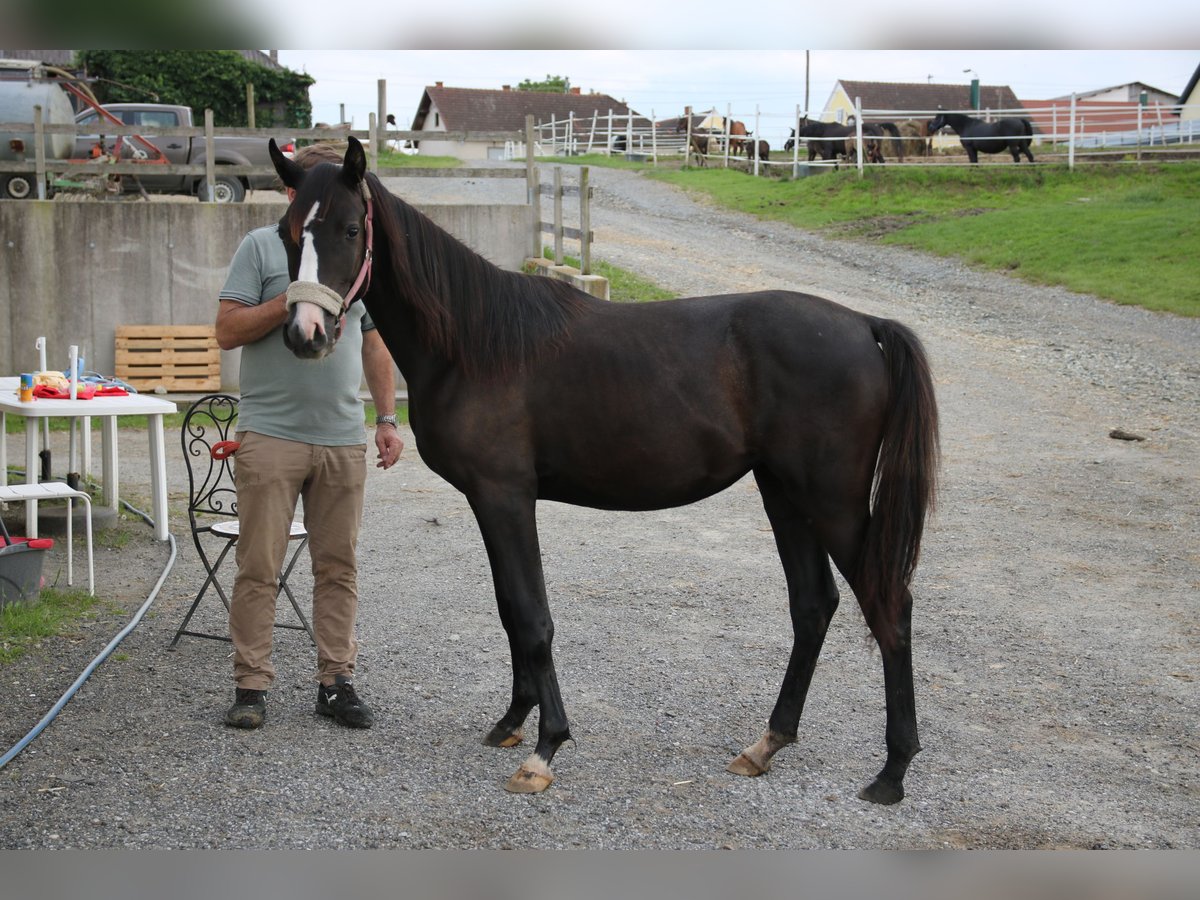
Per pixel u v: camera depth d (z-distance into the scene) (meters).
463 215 12.21
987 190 22.20
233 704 4.06
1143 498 7.64
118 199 15.70
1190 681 4.45
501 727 3.76
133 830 3.08
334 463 3.87
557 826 3.18
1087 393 11.06
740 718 4.05
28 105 15.05
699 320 3.51
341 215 3.25
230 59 30.80
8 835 3.04
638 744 3.80
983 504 7.55
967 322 14.20
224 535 4.52
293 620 5.16
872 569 3.41
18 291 11.07
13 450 9.52
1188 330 13.29
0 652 4.46
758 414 3.45
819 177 24.20
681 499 3.57
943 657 4.73
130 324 11.32
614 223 20.78
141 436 10.20
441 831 3.13
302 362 3.76
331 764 3.58
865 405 3.40
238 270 3.75
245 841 3.04
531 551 3.52
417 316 3.45
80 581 5.64
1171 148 26.31
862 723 4.02
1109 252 16.75
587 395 3.45
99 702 4.05
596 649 4.80
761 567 6.20
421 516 7.43
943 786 3.49
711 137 30.72
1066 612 5.35
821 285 15.98
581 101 54.91
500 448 3.46
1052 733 3.93
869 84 51.28
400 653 4.74
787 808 3.33
